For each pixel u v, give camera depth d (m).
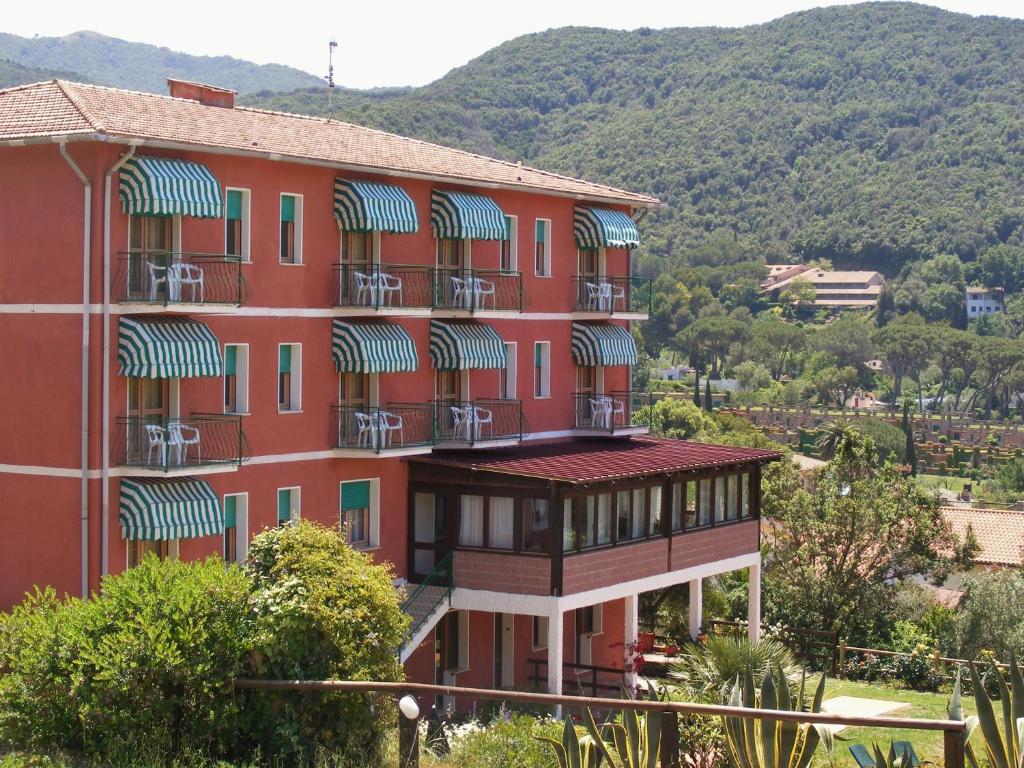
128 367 31.34
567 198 45.34
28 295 32.03
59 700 22.44
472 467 38.19
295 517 26.52
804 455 150.12
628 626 40.47
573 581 37.69
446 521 38.84
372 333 37.56
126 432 31.84
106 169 31.14
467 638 40.22
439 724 28.00
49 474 31.84
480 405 41.97
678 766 17.84
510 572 37.78
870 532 50.44
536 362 44.66
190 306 32.19
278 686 22.41
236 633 23.20
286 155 34.91
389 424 38.62
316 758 22.58
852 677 46.03
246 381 34.78
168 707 22.25
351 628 24.03
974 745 24.92
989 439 178.00
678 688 32.25
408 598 37.41
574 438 46.12
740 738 17.50
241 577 23.88
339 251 37.41
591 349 45.62
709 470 43.41
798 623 50.19
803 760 16.78
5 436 32.44
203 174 32.31
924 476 159.12
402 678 25.28
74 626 23.05
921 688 44.69
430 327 40.44
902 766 17.61
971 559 51.59
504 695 19.03
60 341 31.61
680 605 49.66
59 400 31.66
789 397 194.88
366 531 38.66
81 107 32.19
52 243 31.62
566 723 17.98
